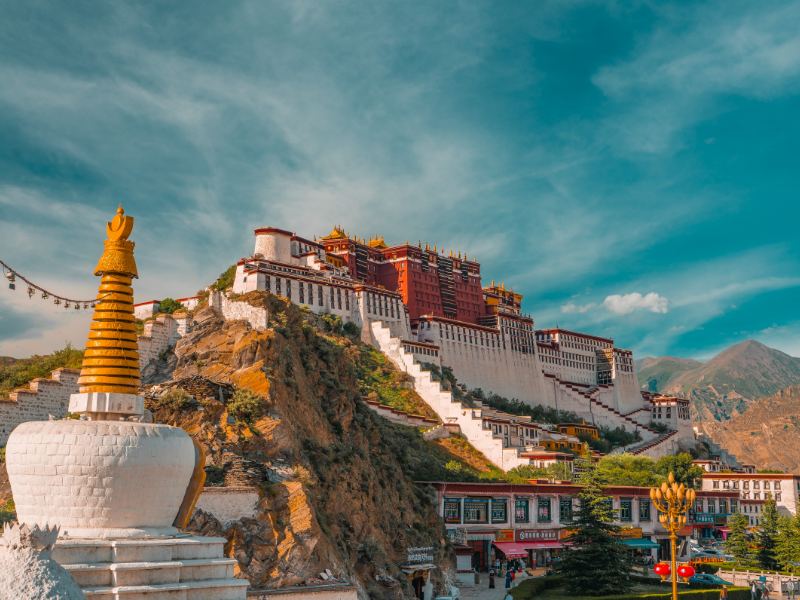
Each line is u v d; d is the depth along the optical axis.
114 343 40.06
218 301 108.94
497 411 170.25
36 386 83.88
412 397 148.12
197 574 37.38
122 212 41.66
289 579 58.28
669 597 83.75
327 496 71.12
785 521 122.25
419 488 94.69
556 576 95.31
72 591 23.00
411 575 76.69
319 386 88.75
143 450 36.28
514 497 105.75
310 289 156.00
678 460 170.75
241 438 68.69
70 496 35.59
